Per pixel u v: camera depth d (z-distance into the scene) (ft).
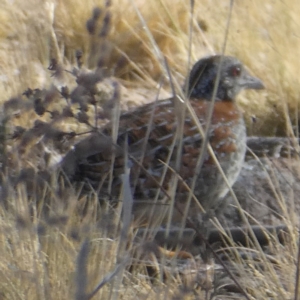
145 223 37.04
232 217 43.16
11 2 56.13
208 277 32.81
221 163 39.45
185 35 60.49
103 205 36.81
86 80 28.53
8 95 48.16
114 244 31.30
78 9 57.36
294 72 56.29
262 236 40.01
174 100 31.65
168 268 33.99
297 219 40.91
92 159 36.52
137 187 37.19
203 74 42.19
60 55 51.21
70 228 30.63
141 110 39.24
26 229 30.63
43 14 55.16
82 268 26.17
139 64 57.98
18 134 32.37
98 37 28.58
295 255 35.53
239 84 42.73
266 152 49.29
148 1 60.59
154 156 37.63
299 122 55.93
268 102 55.47
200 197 38.96
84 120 29.17
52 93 29.17
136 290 31.78
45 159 35.37
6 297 30.12
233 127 40.22
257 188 45.14
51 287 30.19
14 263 31.17
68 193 35.01
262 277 34.40
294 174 45.80
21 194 33.45
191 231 36.70
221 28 61.21
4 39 54.29
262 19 60.49
